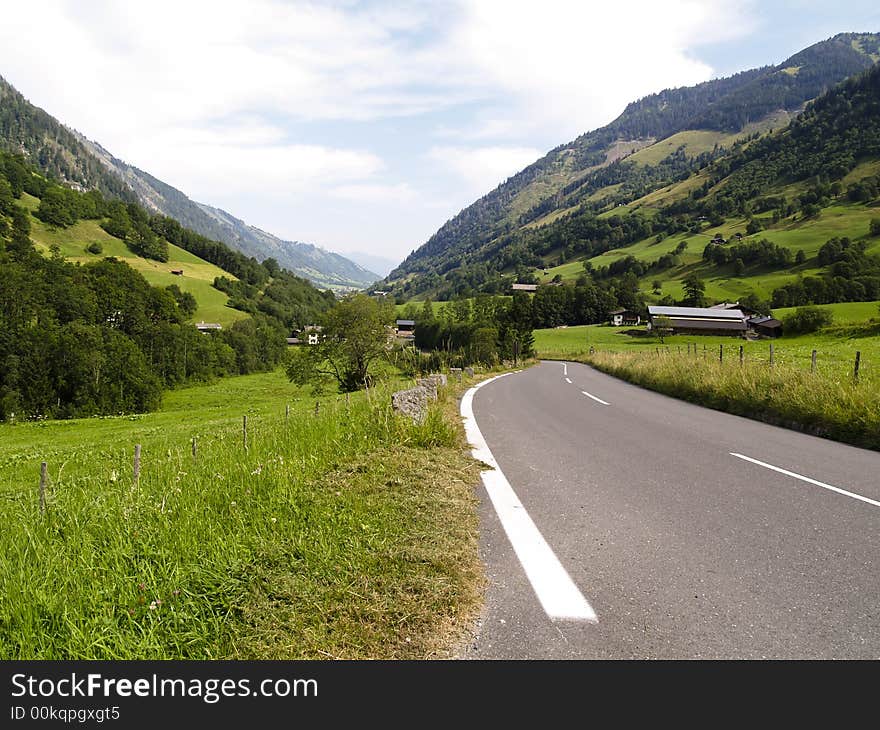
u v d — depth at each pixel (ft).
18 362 185.57
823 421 33.76
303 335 361.10
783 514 17.61
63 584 11.30
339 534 14.23
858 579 12.81
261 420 72.38
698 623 10.80
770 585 12.47
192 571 11.82
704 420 40.01
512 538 15.34
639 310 465.47
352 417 31.76
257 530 14.29
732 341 319.47
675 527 16.37
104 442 77.36
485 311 361.30
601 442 30.86
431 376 63.62
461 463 24.00
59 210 560.20
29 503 18.78
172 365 263.70
